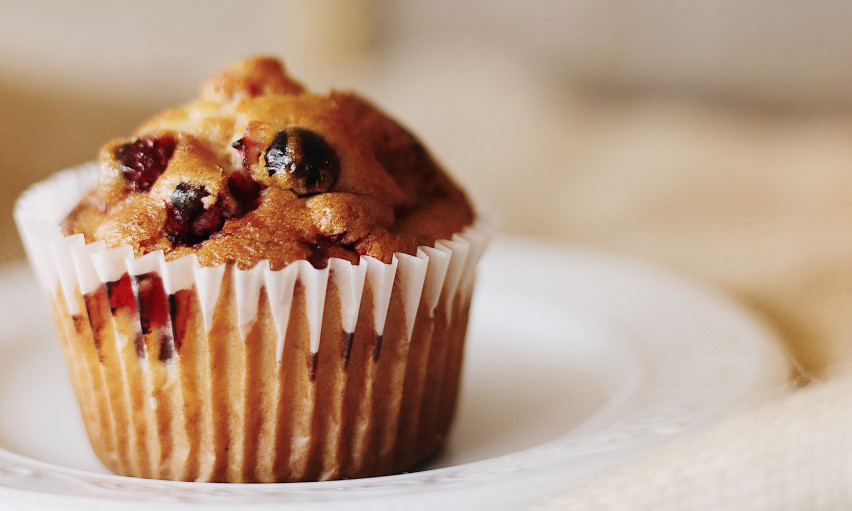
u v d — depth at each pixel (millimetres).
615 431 270
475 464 258
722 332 320
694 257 437
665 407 282
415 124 604
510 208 529
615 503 241
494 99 618
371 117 279
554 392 310
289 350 257
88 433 275
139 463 267
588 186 543
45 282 271
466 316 282
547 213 521
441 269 265
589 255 375
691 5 680
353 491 246
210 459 261
